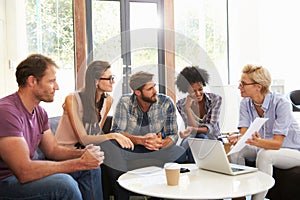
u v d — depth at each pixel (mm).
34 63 1898
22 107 1902
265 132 2600
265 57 4395
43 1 3965
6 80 3541
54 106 3908
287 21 4199
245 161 2736
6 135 1721
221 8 4715
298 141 2574
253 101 2693
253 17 4465
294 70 4141
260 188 1731
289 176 2371
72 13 4066
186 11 4570
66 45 4059
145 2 4336
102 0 4180
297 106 3496
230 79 4695
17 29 3646
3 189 1756
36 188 1730
